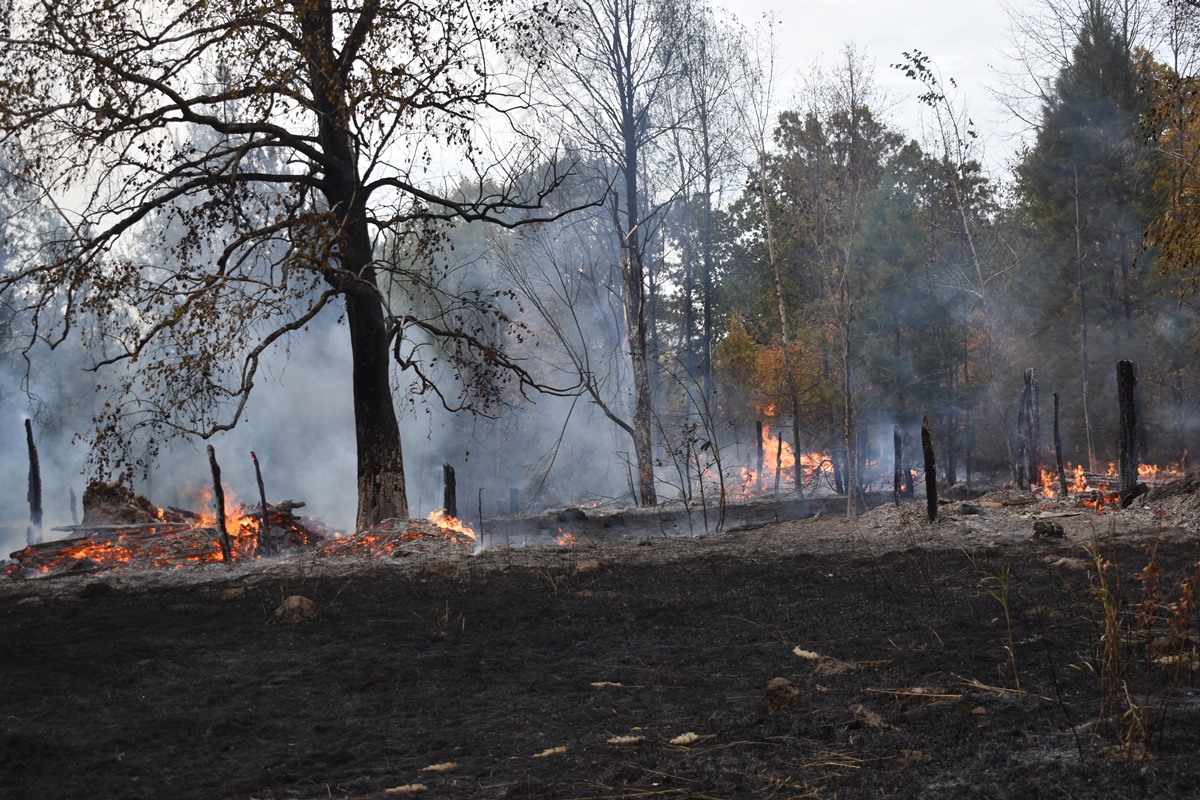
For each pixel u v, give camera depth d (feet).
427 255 65.05
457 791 15.26
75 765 17.40
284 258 55.57
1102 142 118.42
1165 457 113.39
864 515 52.01
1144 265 117.08
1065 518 44.80
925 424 46.75
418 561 45.42
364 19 56.44
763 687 20.83
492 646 26.76
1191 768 13.21
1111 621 17.10
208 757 17.84
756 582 35.09
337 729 19.25
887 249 114.11
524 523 82.69
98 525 58.08
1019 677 19.33
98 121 53.52
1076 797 12.82
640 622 29.35
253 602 35.45
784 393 124.67
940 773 14.29
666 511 87.35
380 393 61.31
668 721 18.52
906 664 21.30
